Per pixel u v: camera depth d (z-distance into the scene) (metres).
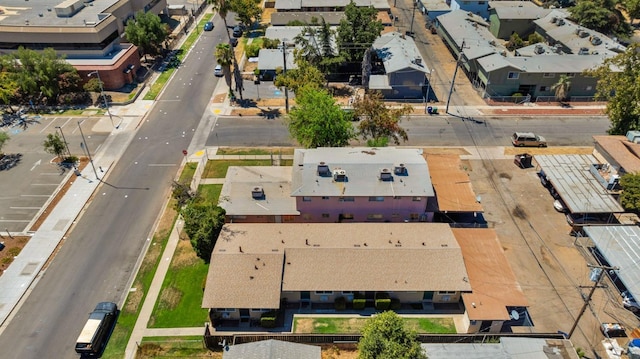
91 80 75.94
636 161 55.66
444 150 65.25
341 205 49.88
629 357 37.19
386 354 31.47
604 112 67.12
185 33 107.38
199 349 38.75
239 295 39.81
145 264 46.91
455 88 83.12
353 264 42.34
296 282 41.16
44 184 58.06
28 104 75.94
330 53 81.81
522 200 55.56
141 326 40.72
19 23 79.88
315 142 57.25
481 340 38.34
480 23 101.12
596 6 98.50
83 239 49.94
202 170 60.94
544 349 35.53
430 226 47.41
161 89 82.06
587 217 52.00
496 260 43.91
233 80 84.81
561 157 59.31
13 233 50.50
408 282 41.12
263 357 34.62
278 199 51.31
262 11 115.69
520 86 78.38
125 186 58.03
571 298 43.00
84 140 66.56
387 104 77.50
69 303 42.78
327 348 38.72
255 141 67.44
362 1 114.75
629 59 62.41
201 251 46.25
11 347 38.97
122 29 93.06
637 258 43.84
